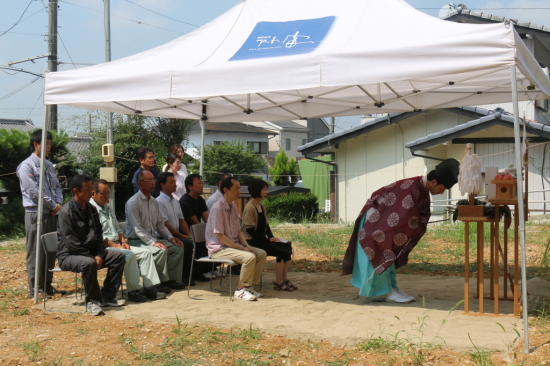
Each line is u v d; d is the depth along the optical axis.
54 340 4.46
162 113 8.79
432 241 10.86
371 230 5.50
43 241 5.59
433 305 5.55
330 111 8.63
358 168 17.61
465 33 4.44
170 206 6.75
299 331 4.56
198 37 6.74
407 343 4.25
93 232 5.52
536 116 15.70
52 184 6.31
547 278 6.97
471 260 8.62
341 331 4.54
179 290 6.47
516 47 4.29
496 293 5.05
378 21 5.59
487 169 5.36
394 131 16.91
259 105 8.45
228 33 6.52
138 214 6.24
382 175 17.16
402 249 5.45
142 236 6.18
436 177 5.41
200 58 5.97
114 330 4.79
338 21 5.95
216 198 7.17
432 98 7.97
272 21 6.48
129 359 4.00
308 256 9.48
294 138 47.12
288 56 5.15
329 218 18.53
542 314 5.02
